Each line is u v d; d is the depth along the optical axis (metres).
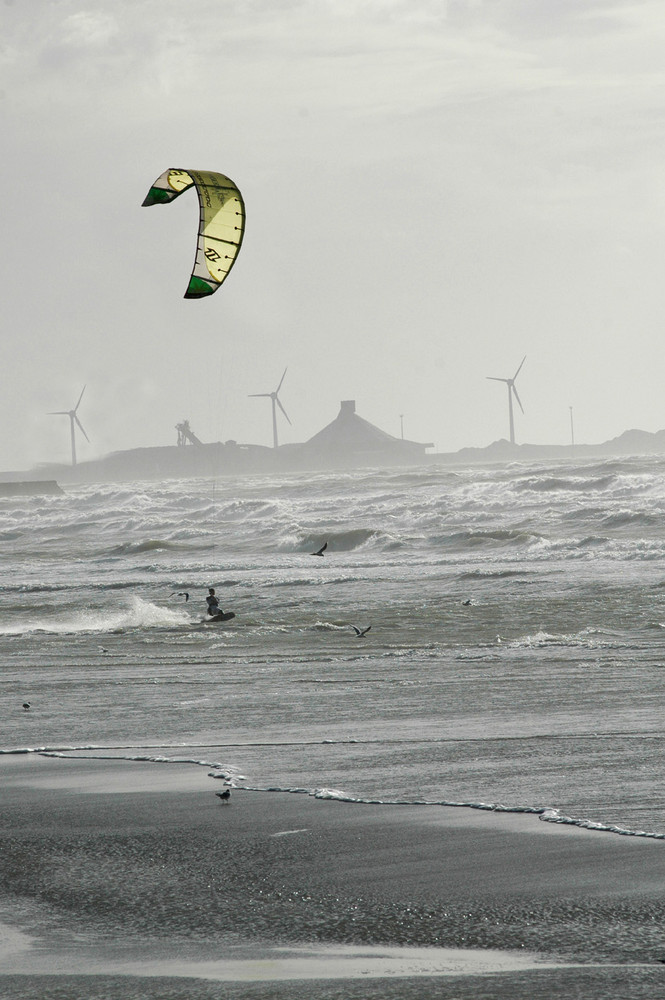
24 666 74.06
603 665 64.75
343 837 29.47
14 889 25.58
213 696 57.09
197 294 27.55
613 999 18.11
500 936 21.50
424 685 58.88
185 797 34.66
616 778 35.28
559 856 26.88
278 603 114.62
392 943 21.36
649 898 23.41
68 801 34.66
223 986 19.23
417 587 122.75
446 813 31.66
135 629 98.25
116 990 19.17
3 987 19.47
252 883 25.53
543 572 130.75
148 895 24.78
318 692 57.50
